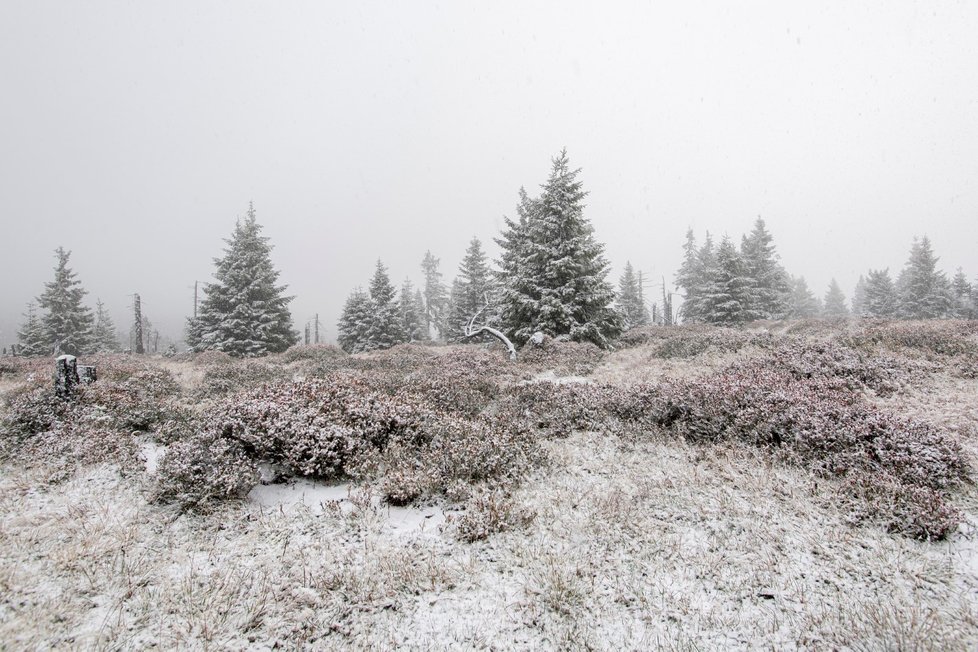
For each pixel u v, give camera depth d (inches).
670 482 263.1
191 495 236.4
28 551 198.5
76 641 154.3
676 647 156.3
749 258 1879.9
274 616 169.6
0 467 276.2
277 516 237.1
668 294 2154.3
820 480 253.8
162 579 186.2
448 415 352.8
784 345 582.2
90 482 264.7
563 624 167.0
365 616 171.2
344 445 282.7
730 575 188.5
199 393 501.0
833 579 183.5
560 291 877.2
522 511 234.8
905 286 2153.1
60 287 1734.7
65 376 367.9
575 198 935.0
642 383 435.5
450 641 160.2
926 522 202.8
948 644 149.4
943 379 415.2
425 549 210.5
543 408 398.3
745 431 311.7
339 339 1870.1
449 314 2044.8
